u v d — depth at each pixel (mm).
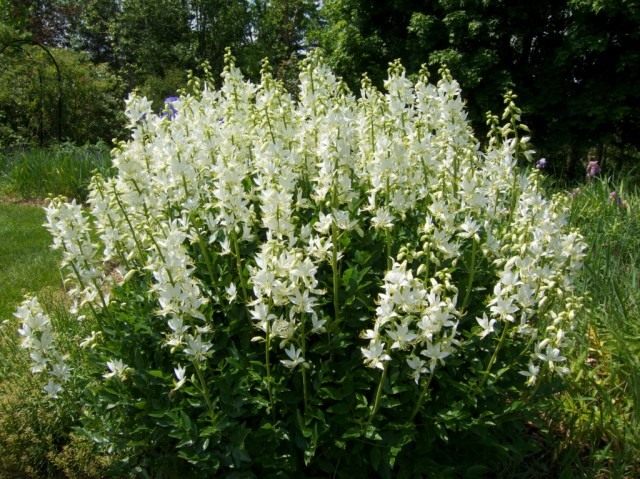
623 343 3805
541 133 13039
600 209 6504
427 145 3416
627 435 3459
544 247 3133
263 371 2955
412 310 2475
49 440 3473
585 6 11195
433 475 2873
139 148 3625
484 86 12789
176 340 2730
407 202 3244
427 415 2836
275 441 2857
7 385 3818
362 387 2854
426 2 13375
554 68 12148
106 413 3293
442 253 3047
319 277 3164
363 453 2943
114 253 3697
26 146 16094
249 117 3789
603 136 12195
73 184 11234
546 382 3195
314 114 3795
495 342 3150
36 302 3297
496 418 3002
